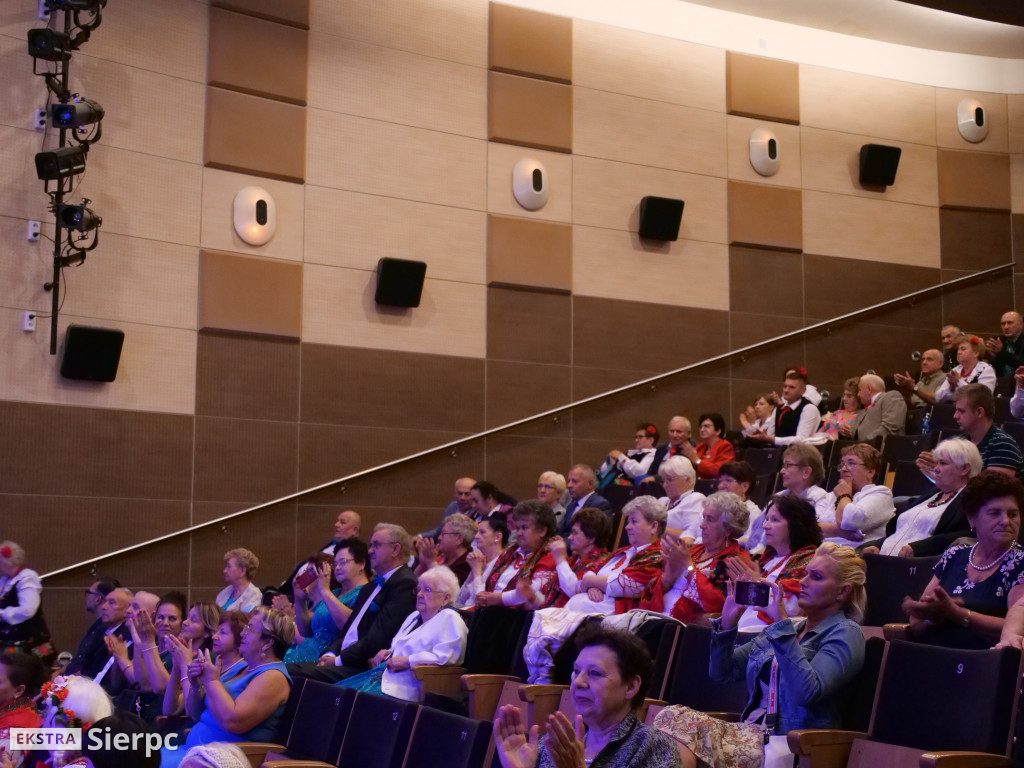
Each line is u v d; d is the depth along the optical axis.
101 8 5.93
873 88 7.98
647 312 7.15
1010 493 2.69
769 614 2.69
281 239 6.32
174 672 4.10
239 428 6.09
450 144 6.80
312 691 3.45
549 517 4.21
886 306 7.72
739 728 2.51
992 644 2.50
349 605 4.59
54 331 5.61
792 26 7.85
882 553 3.67
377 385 6.45
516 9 7.05
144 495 5.83
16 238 5.65
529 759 1.90
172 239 6.04
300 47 6.46
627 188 7.23
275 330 6.21
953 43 8.08
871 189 7.85
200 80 6.20
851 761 2.35
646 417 7.04
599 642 2.11
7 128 5.67
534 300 6.91
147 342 5.92
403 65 6.74
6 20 5.71
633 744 2.05
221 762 1.74
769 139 7.55
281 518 6.13
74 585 5.63
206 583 5.93
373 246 6.54
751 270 7.46
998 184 8.11
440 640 3.82
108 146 5.90
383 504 6.38
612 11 7.36
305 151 6.43
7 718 2.47
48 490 5.62
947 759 2.08
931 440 5.32
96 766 1.82
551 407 6.84
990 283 7.99
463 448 6.59
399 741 2.94
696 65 7.53
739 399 7.27
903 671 2.41
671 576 3.50
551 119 7.06
